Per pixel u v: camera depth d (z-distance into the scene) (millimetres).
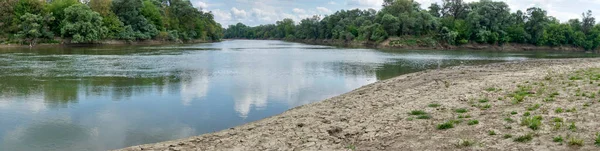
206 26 157000
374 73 36500
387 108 15641
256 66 41750
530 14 119625
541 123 10820
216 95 22875
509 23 119188
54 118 16688
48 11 85625
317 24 180500
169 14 132875
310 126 13281
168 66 39719
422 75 30609
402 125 12383
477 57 66250
